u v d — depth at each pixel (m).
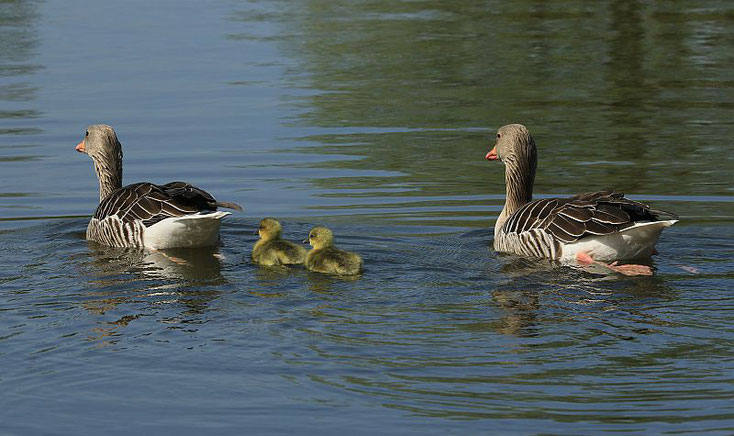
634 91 25.88
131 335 11.59
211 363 10.83
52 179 19.44
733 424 9.35
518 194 16.66
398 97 25.31
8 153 20.80
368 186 18.81
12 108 23.98
